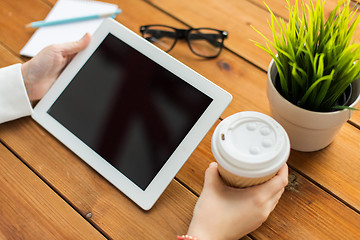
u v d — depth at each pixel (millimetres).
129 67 760
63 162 760
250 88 822
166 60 734
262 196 630
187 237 602
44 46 899
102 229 690
